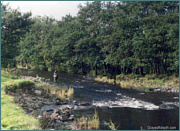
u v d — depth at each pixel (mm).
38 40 58844
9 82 21031
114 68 44844
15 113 12539
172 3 34719
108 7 44875
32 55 57219
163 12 37156
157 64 35188
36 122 11500
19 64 68312
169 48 32562
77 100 18750
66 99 18859
